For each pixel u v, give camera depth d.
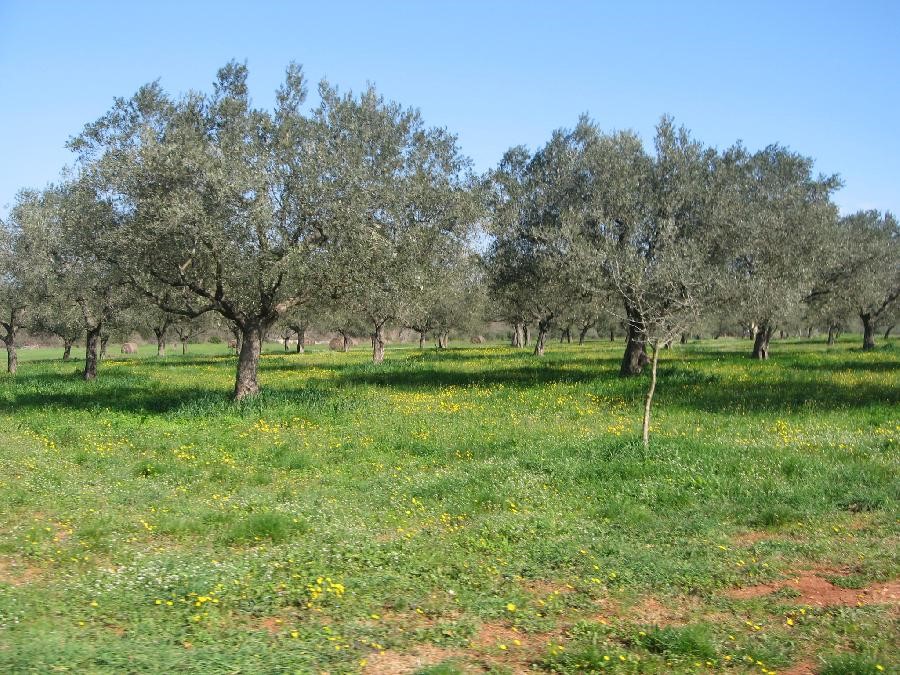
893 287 45.22
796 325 56.41
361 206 18.91
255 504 10.41
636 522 9.48
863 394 20.75
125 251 19.00
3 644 5.45
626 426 16.55
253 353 21.23
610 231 25.17
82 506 10.26
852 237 37.91
